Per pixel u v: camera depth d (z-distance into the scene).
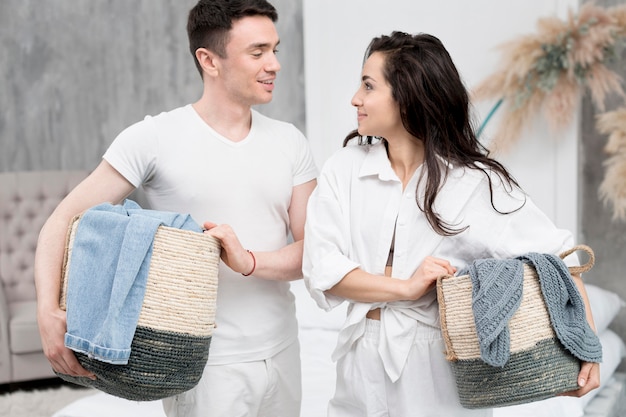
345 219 1.77
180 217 1.68
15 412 3.72
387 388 1.74
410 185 1.74
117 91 4.33
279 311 1.94
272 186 1.92
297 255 1.89
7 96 4.51
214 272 1.66
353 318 1.72
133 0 4.23
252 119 1.96
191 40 1.91
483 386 1.58
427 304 1.71
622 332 3.33
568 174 3.29
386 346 1.71
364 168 1.77
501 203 1.70
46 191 4.42
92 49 4.36
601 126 3.22
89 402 2.53
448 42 3.47
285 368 1.96
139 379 1.59
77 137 4.45
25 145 4.53
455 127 1.72
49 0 4.40
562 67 3.20
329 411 1.85
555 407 2.51
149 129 1.85
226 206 1.88
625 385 3.14
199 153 1.86
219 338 1.87
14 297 4.36
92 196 1.81
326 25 3.71
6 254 4.37
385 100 1.71
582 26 3.13
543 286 1.59
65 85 4.43
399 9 3.56
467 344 1.59
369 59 1.75
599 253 3.32
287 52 3.85
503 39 3.35
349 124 3.71
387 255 1.74
